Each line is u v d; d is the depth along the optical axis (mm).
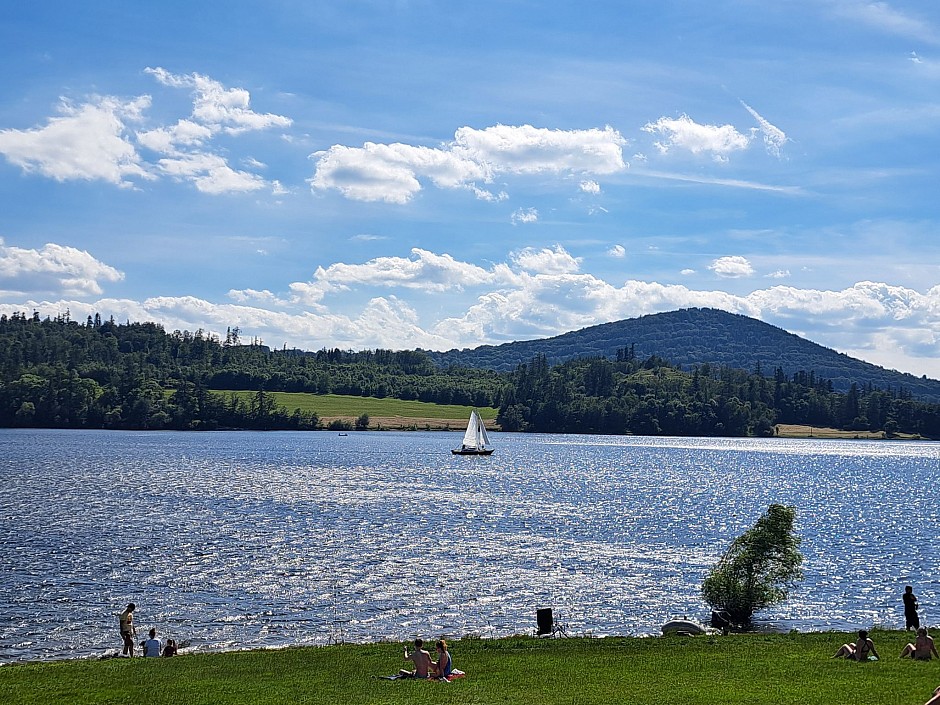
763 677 30219
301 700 27953
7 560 66062
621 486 142875
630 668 32062
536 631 46188
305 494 118562
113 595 55344
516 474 164125
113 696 28766
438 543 77062
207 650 44000
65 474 144125
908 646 33688
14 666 34125
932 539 86250
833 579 64688
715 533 87438
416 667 31359
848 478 170750
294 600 54625
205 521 89688
